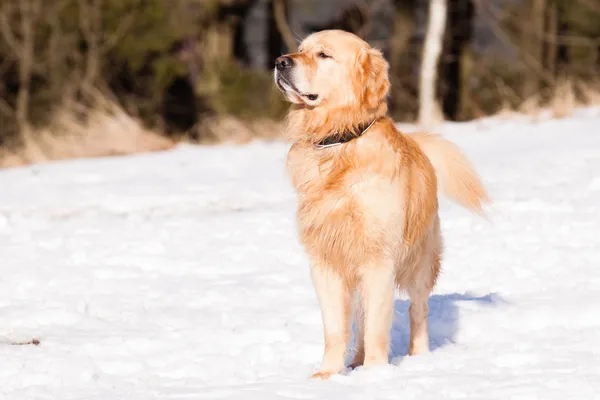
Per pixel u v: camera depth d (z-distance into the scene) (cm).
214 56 3641
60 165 2358
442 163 840
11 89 3556
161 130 3394
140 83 3666
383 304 746
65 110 3073
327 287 765
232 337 878
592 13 4138
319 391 689
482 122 2902
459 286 1041
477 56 4166
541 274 1066
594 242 1198
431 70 3100
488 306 933
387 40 4194
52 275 1156
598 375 698
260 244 1298
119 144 2792
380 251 740
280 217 1484
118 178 2041
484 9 3909
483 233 1283
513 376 706
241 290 1051
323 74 753
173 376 781
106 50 3522
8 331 915
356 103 747
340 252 748
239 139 3044
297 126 779
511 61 4141
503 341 834
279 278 1107
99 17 3512
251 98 3512
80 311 988
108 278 1142
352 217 735
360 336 809
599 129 2266
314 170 754
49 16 3497
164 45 3588
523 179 1641
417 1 4312
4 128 3438
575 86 3291
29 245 1348
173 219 1518
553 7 4088
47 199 1764
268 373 773
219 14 3678
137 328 923
